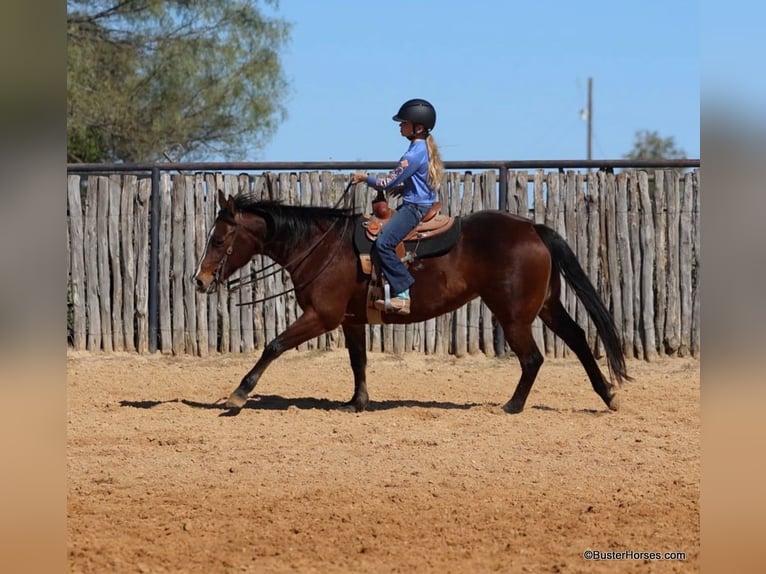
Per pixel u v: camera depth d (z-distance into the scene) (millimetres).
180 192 17859
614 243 17438
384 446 10852
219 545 7461
